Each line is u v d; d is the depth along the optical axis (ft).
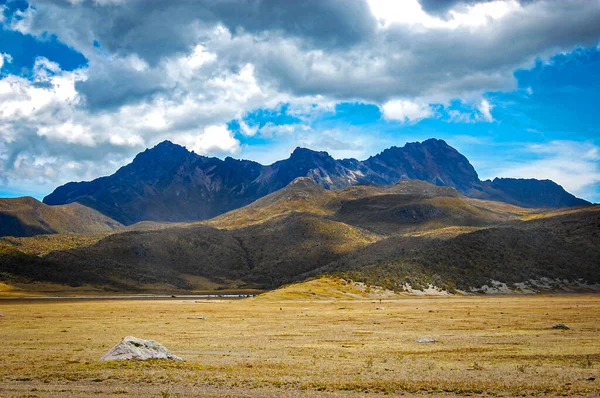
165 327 248.52
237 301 529.86
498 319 279.08
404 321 272.51
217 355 154.51
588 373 121.49
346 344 181.27
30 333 220.23
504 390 104.12
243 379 115.03
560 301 478.59
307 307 406.00
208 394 100.99
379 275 620.90
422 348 168.45
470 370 126.52
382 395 100.68
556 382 111.34
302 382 112.16
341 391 103.76
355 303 458.50
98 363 133.59
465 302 470.80
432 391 103.71
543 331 216.13
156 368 127.34
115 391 103.19
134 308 414.62
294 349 168.45
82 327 248.32
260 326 252.62
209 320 291.79
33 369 126.93
